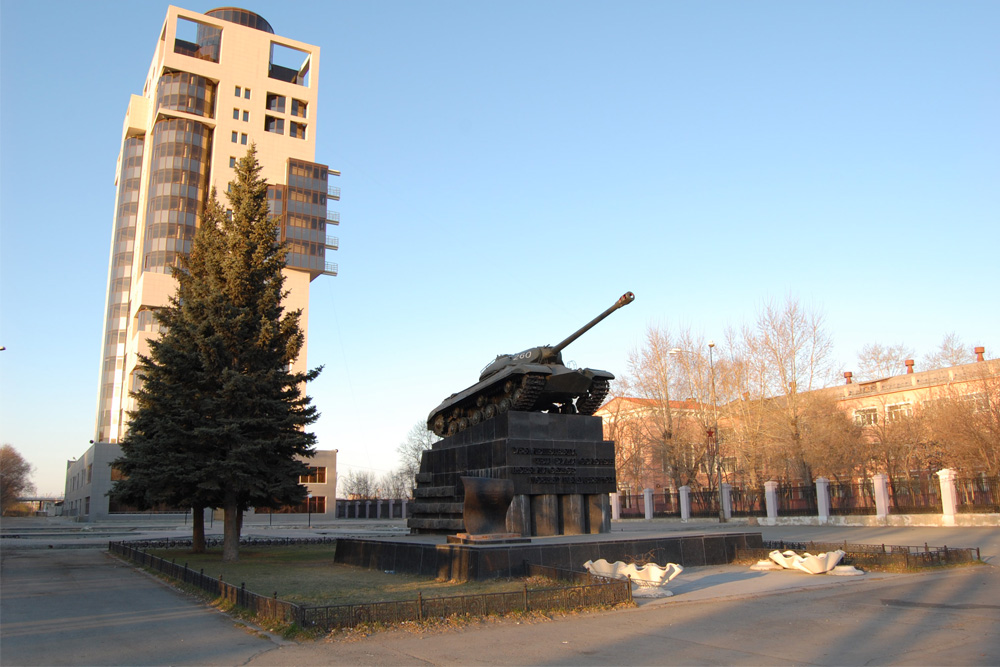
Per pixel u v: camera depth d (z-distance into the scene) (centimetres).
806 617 1047
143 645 909
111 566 1989
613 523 4653
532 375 2038
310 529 4766
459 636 934
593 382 2191
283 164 7112
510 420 1967
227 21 7212
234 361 2144
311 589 1334
